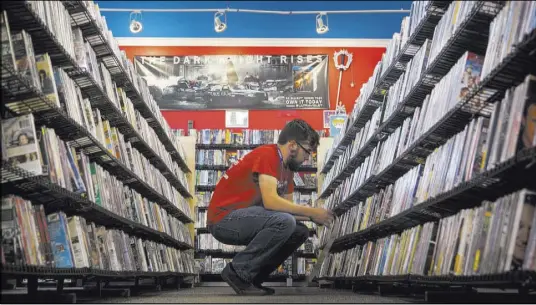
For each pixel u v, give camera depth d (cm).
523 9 214
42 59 271
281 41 991
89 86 354
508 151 207
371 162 486
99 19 386
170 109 968
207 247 860
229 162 897
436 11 340
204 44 988
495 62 236
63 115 277
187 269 693
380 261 411
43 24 258
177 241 641
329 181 736
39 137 251
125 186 420
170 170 641
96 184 340
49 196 284
